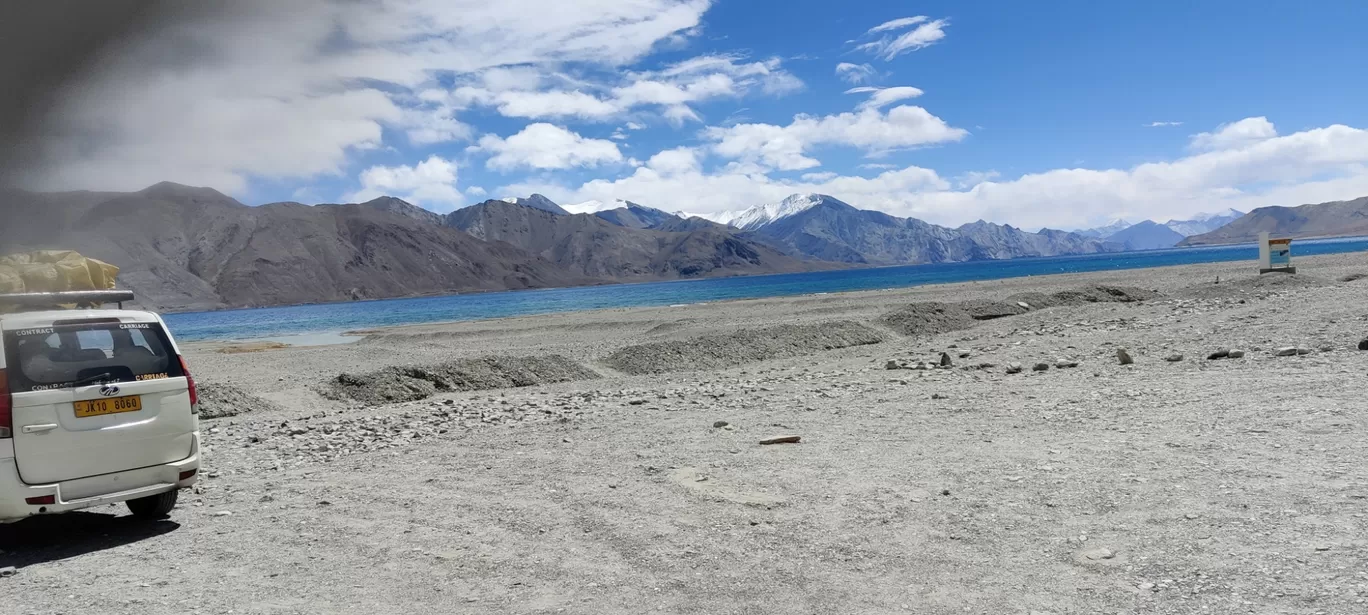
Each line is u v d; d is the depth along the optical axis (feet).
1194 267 268.00
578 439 37.70
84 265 35.17
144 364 25.12
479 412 51.90
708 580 17.61
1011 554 17.92
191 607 17.62
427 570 19.35
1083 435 30.40
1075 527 19.33
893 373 60.23
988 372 55.83
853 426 36.42
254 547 22.17
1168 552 17.10
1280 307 84.69
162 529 24.98
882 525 20.63
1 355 22.36
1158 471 23.71
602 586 17.66
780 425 37.99
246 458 39.45
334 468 34.35
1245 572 15.65
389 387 71.61
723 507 23.35
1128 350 62.23
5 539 24.75
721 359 85.61
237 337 254.06
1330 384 37.55
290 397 70.54
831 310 147.43
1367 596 14.03
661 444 34.71
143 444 24.43
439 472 31.55
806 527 20.90
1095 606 14.88
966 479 24.68
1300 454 24.36
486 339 141.28
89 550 23.06
